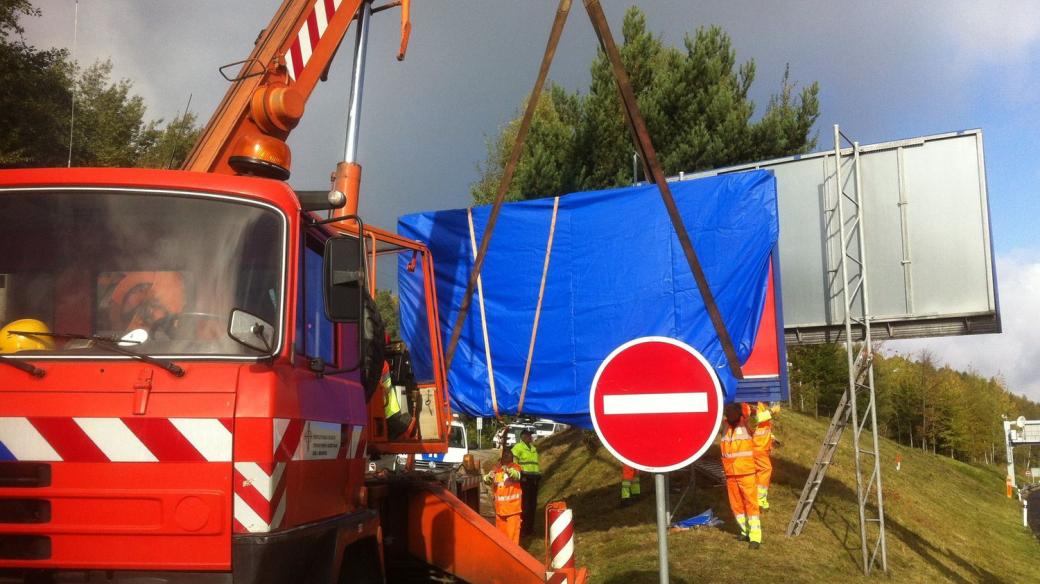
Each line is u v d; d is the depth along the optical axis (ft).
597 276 33.09
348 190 21.66
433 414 24.64
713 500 45.19
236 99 19.67
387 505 22.18
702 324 31.58
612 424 15.37
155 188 13.12
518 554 21.29
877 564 36.91
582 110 76.43
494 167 107.96
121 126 47.11
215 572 11.24
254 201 13.24
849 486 55.11
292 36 21.33
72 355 11.99
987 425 212.84
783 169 43.80
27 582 11.33
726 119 70.74
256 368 12.06
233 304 12.57
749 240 31.96
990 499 113.19
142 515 11.30
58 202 13.03
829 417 121.39
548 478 62.85
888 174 41.81
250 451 11.55
